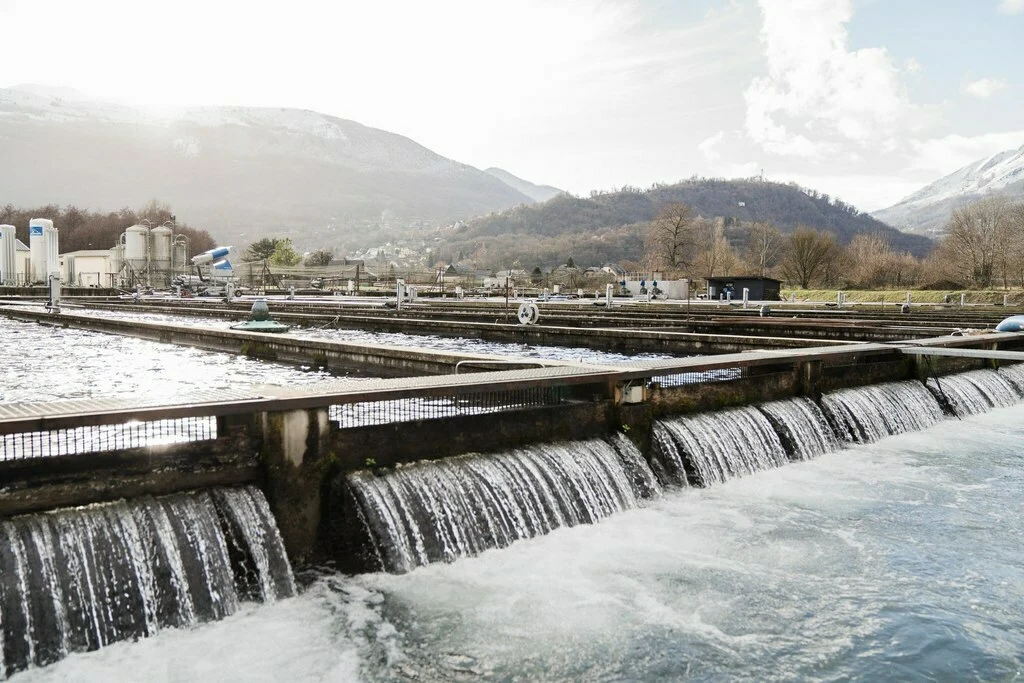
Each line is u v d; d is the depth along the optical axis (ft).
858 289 345.10
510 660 24.32
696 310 171.94
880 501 41.06
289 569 28.96
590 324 125.29
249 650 24.44
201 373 71.51
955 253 346.13
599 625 26.66
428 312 149.79
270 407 29.96
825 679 23.72
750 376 53.98
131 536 25.90
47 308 158.10
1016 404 74.18
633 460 42.01
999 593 29.86
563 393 42.55
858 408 57.47
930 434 58.85
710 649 25.27
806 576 31.09
